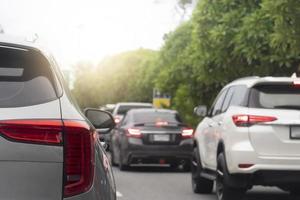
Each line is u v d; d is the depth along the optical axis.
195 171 16.67
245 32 24.03
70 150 5.18
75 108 5.46
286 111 12.71
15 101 5.21
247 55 23.84
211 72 27.38
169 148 22.70
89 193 5.24
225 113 13.83
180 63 43.12
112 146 25.41
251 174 12.67
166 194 16.56
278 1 19.02
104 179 5.52
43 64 5.64
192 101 35.12
